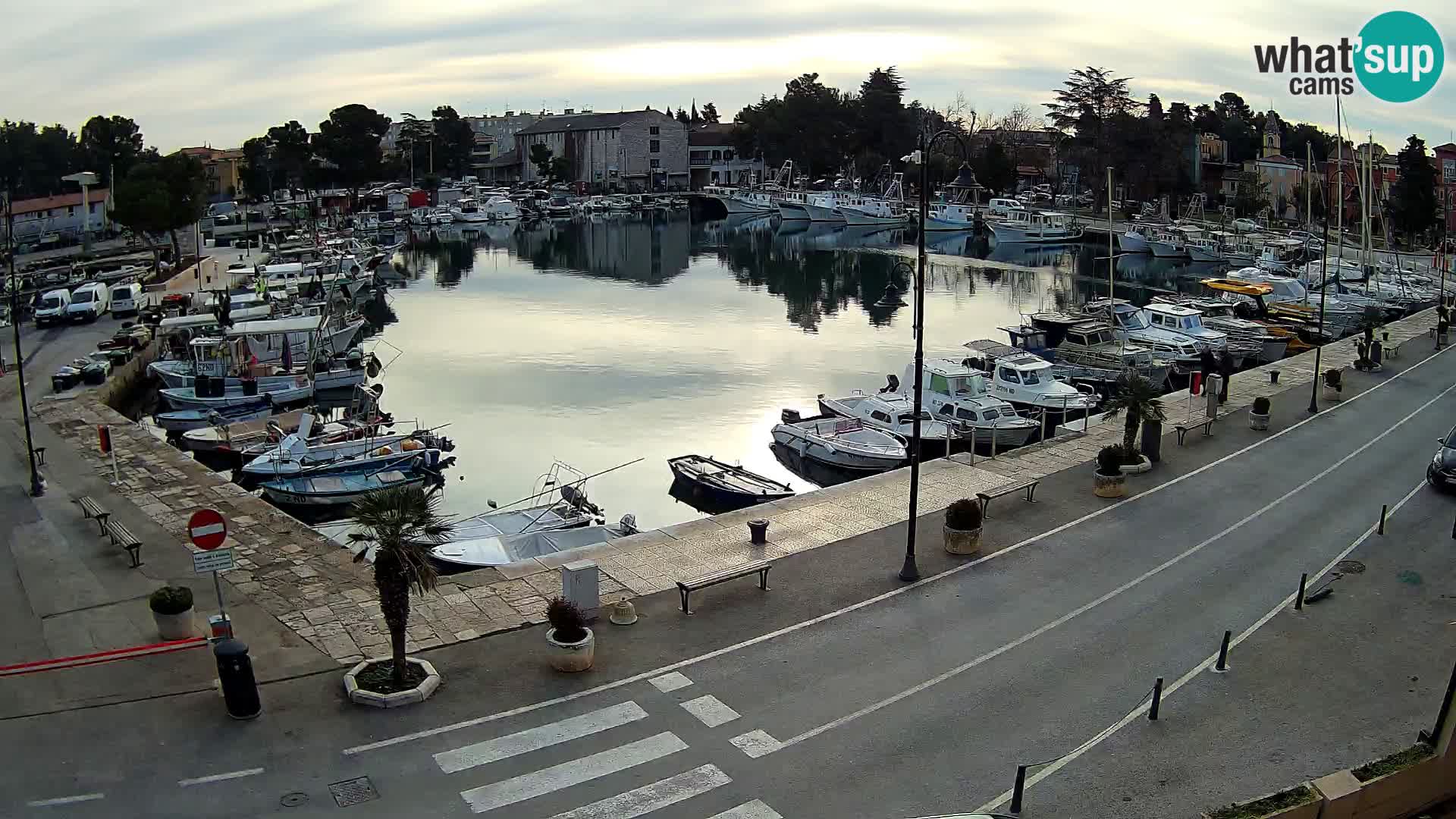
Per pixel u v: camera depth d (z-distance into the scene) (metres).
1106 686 19.53
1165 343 56.22
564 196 196.12
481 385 57.75
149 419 49.78
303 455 38.81
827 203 164.62
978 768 16.78
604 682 19.50
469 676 19.61
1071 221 140.88
